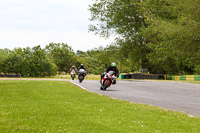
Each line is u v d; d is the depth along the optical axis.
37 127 13.12
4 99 24.02
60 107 19.25
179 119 16.16
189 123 15.05
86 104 21.41
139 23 92.19
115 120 15.08
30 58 131.38
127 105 21.55
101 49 99.38
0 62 130.25
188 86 50.66
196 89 43.25
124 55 93.50
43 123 13.95
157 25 66.88
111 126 13.66
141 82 62.44
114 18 90.56
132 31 91.12
